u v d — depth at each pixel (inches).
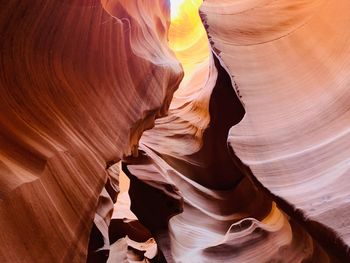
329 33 170.9
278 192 118.4
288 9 221.3
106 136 147.6
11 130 93.0
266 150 142.7
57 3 130.4
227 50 215.6
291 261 193.2
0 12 101.3
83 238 100.4
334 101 140.0
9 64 104.3
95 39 164.7
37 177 88.4
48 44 126.4
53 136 110.1
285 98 167.6
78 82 142.9
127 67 202.2
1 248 67.0
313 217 97.6
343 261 88.2
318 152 125.5
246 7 246.5
